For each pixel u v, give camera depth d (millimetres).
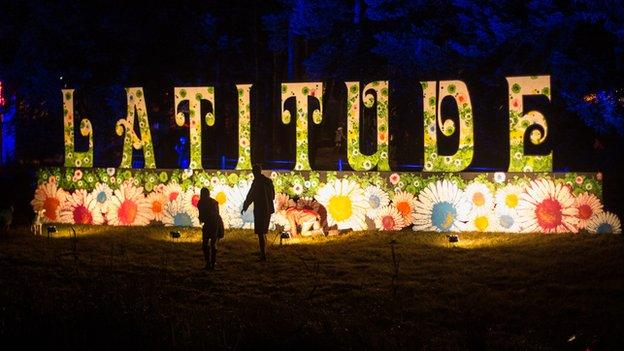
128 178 17031
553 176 14719
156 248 14039
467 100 15141
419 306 9250
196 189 16625
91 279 11227
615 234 14219
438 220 15289
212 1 29672
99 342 6242
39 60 26875
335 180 15805
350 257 12797
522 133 14883
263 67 32250
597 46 20297
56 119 30359
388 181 15562
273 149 31391
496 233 14844
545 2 19359
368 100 15688
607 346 7395
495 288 10289
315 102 28344
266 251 13547
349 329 7527
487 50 22125
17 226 17156
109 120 28250
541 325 8289
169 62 29703
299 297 9969
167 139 30516
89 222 17266
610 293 9750
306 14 25250
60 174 17516
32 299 7766
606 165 23891
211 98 16594
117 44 28469
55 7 26500
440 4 23766
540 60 21250
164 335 6387
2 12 26406
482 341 6840
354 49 26266
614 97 19312
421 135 26906
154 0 28109
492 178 15055
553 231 14688
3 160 28812
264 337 6832
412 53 23297
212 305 9508
